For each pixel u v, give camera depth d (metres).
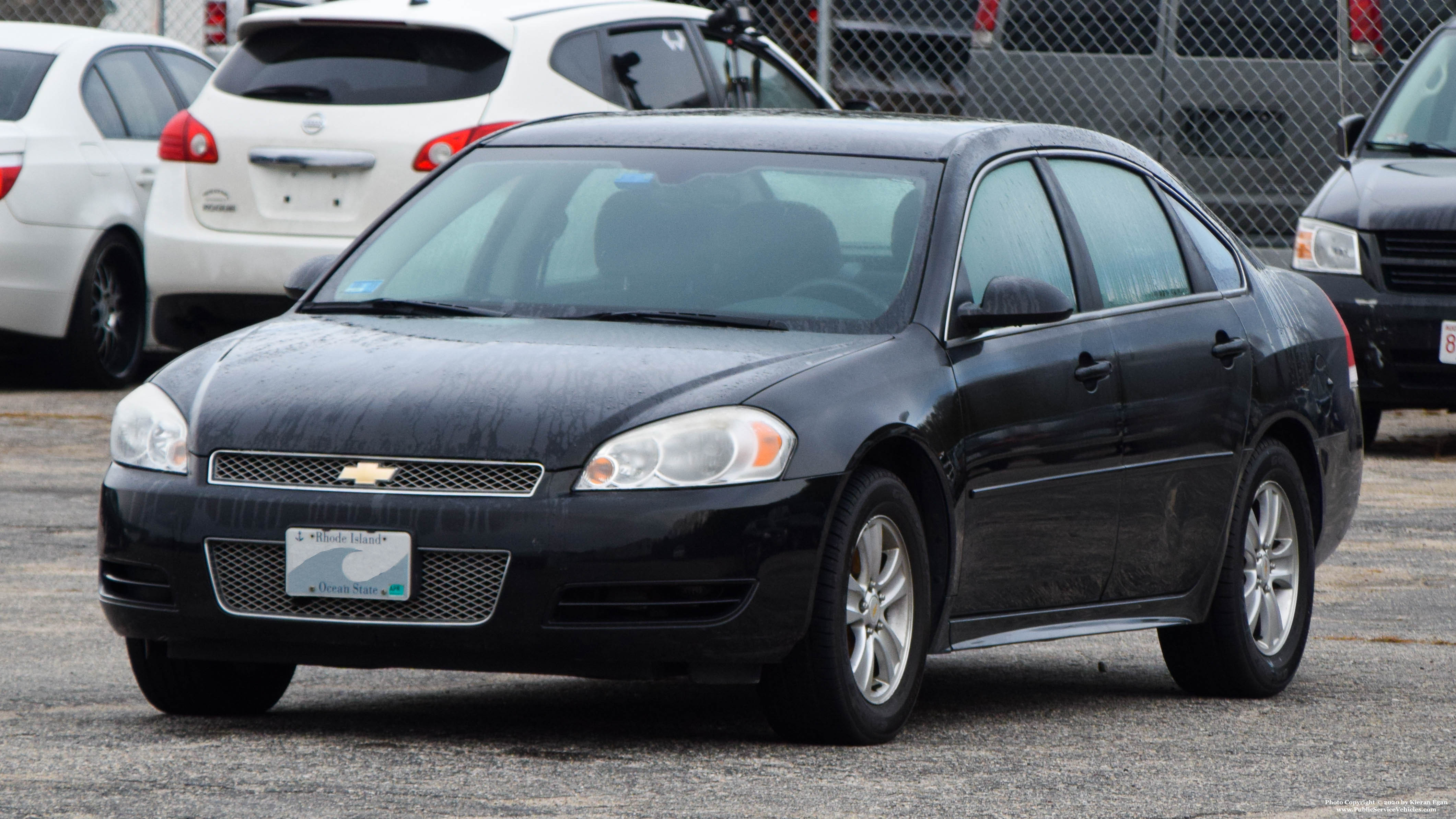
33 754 14.52
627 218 17.75
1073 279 18.20
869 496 15.21
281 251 31.97
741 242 17.28
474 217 18.33
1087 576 17.75
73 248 38.16
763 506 14.58
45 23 48.50
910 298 16.56
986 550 16.55
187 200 32.66
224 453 15.11
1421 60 39.12
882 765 14.73
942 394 16.08
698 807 13.11
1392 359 35.31
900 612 15.76
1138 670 20.55
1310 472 20.80
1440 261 35.16
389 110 31.72
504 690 18.16
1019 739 16.19
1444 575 25.77
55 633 20.31
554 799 13.23
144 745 14.96
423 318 17.11
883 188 17.48
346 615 14.73
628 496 14.45
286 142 32.03
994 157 18.09
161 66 42.19
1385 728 17.22
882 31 42.16
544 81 31.89
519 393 14.97
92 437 34.31
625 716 16.70
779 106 36.16
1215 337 19.34
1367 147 38.03
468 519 14.47
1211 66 41.12
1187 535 18.77
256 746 14.95
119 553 15.27
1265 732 16.98
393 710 16.94
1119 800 13.82
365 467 14.73
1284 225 41.28
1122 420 17.91
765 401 14.94
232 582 14.97
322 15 32.31
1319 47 41.28
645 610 14.53
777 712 15.17
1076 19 41.44
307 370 15.67
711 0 43.78
